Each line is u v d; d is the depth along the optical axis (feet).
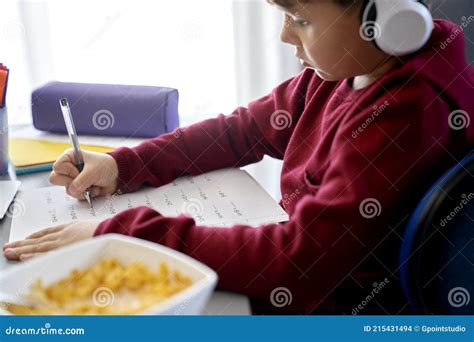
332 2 2.06
